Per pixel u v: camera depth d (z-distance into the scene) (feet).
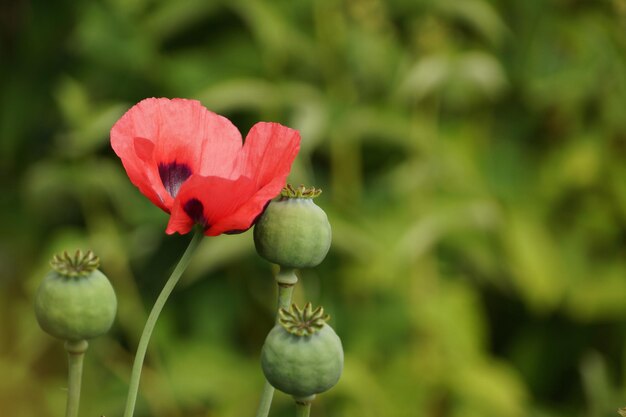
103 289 3.85
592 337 9.25
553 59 9.03
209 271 8.23
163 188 3.82
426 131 8.38
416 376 8.02
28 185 9.85
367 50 8.07
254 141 3.88
